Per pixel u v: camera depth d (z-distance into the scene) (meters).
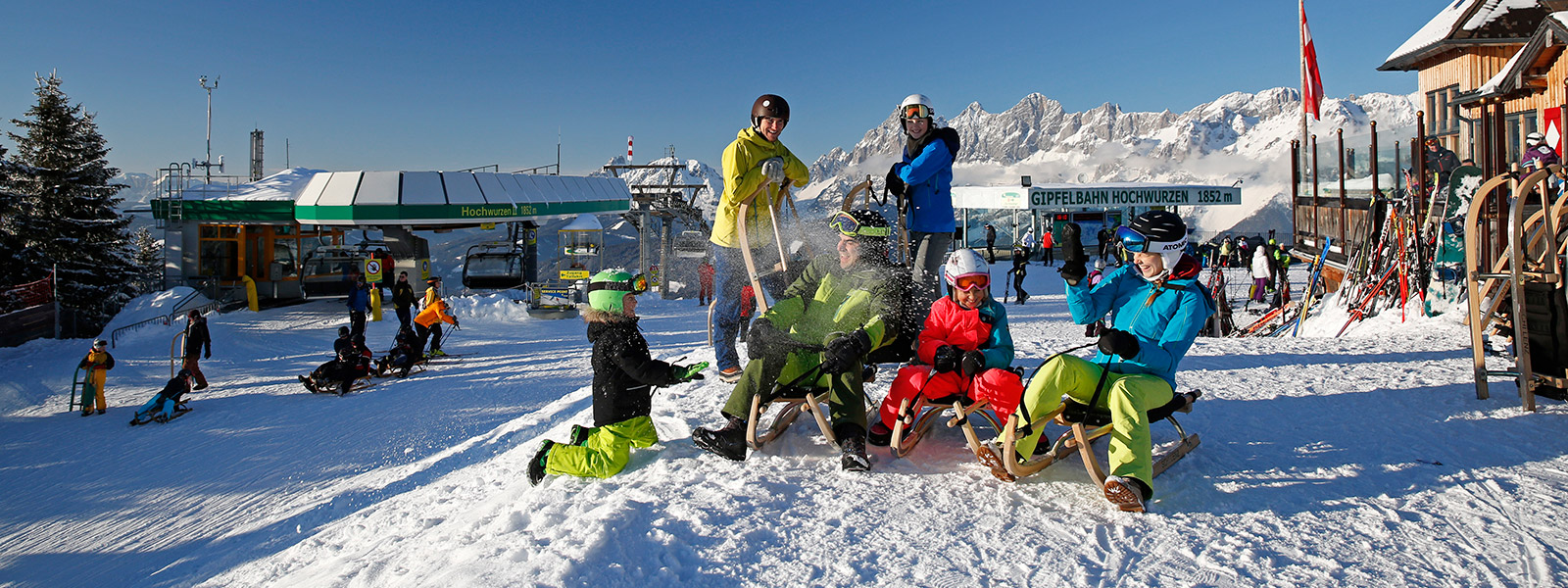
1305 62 22.61
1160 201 39.75
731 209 5.54
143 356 18.42
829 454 4.43
